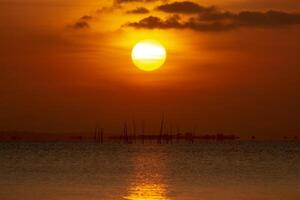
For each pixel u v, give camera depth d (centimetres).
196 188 12938
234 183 14150
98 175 16775
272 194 11712
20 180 14938
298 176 16262
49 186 13325
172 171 18625
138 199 10962
